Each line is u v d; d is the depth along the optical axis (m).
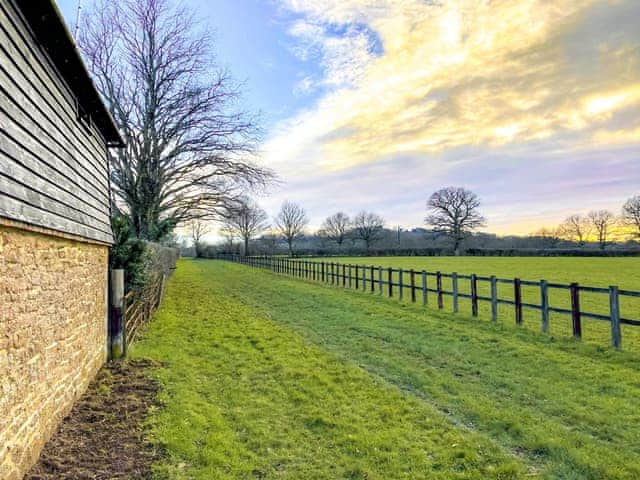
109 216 7.22
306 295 16.02
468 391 5.28
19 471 3.02
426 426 4.22
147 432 3.99
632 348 7.54
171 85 20.36
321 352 7.37
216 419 4.37
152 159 20.28
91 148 5.84
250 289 18.86
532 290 17.92
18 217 2.95
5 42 2.86
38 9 3.31
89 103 5.21
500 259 47.78
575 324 7.96
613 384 5.40
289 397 5.11
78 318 4.87
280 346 7.85
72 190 4.66
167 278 22.97
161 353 7.25
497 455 3.59
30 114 3.35
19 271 3.10
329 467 3.44
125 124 19.92
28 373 3.25
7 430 2.82
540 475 3.27
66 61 4.14
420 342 7.97
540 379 5.67
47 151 3.78
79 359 4.88
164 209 21.06
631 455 3.57
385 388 5.41
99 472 3.24
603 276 24.00
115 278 6.84
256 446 3.81
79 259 4.97
